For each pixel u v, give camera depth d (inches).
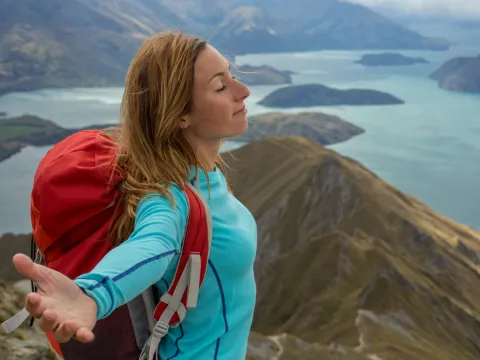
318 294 3917.3
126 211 117.0
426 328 3437.5
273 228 5457.7
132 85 124.6
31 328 422.0
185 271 116.8
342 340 3144.7
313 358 2075.5
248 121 139.3
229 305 130.4
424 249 4869.6
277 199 5708.7
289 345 2110.0
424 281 4013.3
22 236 4205.2
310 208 5644.7
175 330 129.6
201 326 129.1
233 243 128.2
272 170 6378.0
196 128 132.0
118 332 120.1
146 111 123.2
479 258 5068.9
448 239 5196.9
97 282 88.3
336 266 4084.6
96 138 129.0
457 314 3629.4
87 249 117.8
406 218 5319.9
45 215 118.0
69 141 129.5
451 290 4286.4
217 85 128.8
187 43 126.3
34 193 123.0
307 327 3545.8
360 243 4416.8
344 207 5570.9
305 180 5905.5
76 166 119.0
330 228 5388.8
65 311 79.4
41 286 80.7
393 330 3255.4
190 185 124.1
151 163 119.6
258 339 2098.9
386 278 3838.6
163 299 117.4
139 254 99.1
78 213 117.8
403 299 3631.9
